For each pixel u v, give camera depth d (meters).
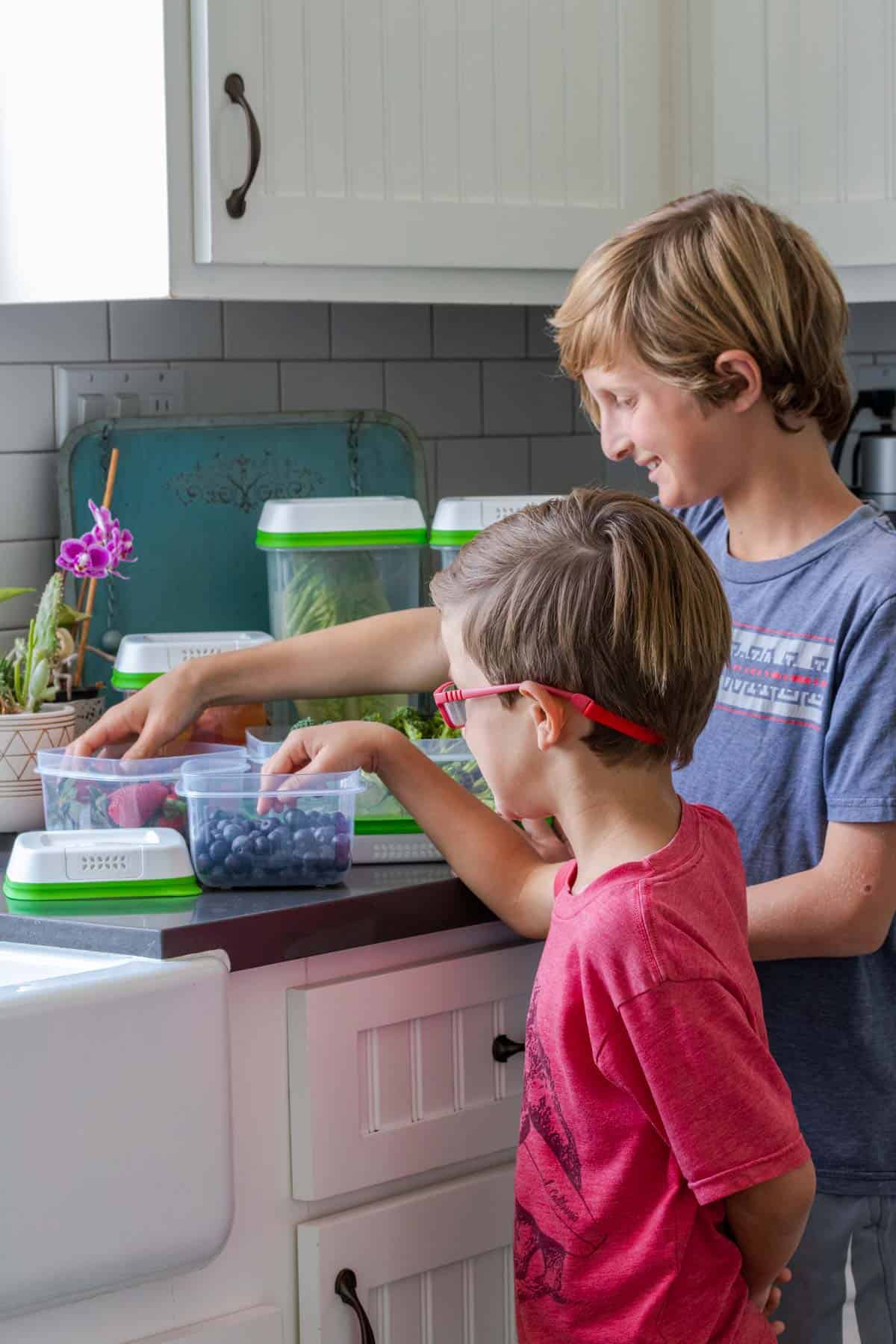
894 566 1.33
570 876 1.27
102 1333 1.31
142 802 1.50
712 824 1.26
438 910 1.45
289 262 1.76
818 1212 1.39
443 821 1.43
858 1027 1.38
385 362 2.33
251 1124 1.38
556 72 1.94
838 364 1.42
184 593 2.10
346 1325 1.42
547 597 1.19
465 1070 1.49
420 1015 1.45
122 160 1.74
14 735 1.62
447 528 1.90
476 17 1.87
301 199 1.76
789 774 1.38
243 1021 1.36
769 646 1.40
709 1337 1.17
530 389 2.48
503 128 1.91
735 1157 1.11
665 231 1.39
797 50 2.00
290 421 2.15
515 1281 1.27
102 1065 1.26
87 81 1.77
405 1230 1.45
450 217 1.88
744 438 1.39
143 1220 1.29
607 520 1.22
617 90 2.00
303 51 1.74
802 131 2.01
